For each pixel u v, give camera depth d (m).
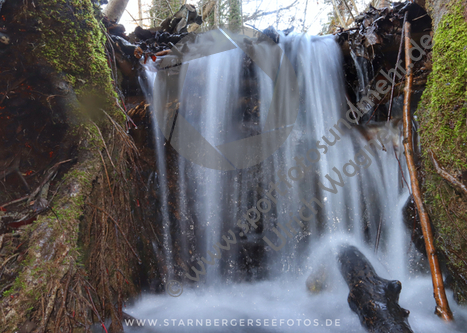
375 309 1.99
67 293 1.90
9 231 1.96
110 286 2.43
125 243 2.71
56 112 2.36
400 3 2.77
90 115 2.47
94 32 2.38
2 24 2.06
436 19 2.45
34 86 2.27
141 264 3.04
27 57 2.16
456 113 2.09
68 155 2.40
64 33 2.20
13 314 1.64
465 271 2.20
